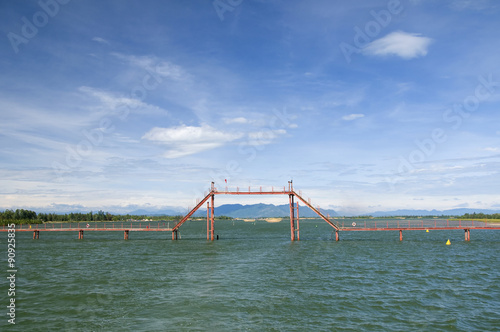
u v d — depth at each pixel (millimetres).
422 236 113812
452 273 41844
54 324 24562
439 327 23656
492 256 56812
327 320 25062
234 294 32125
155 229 83688
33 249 68938
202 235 118500
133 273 42312
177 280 38188
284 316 25984
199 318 25641
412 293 32312
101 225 160375
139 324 24531
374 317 25688
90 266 47656
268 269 44656
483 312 26766
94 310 27656
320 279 38500
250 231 152250
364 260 52375
